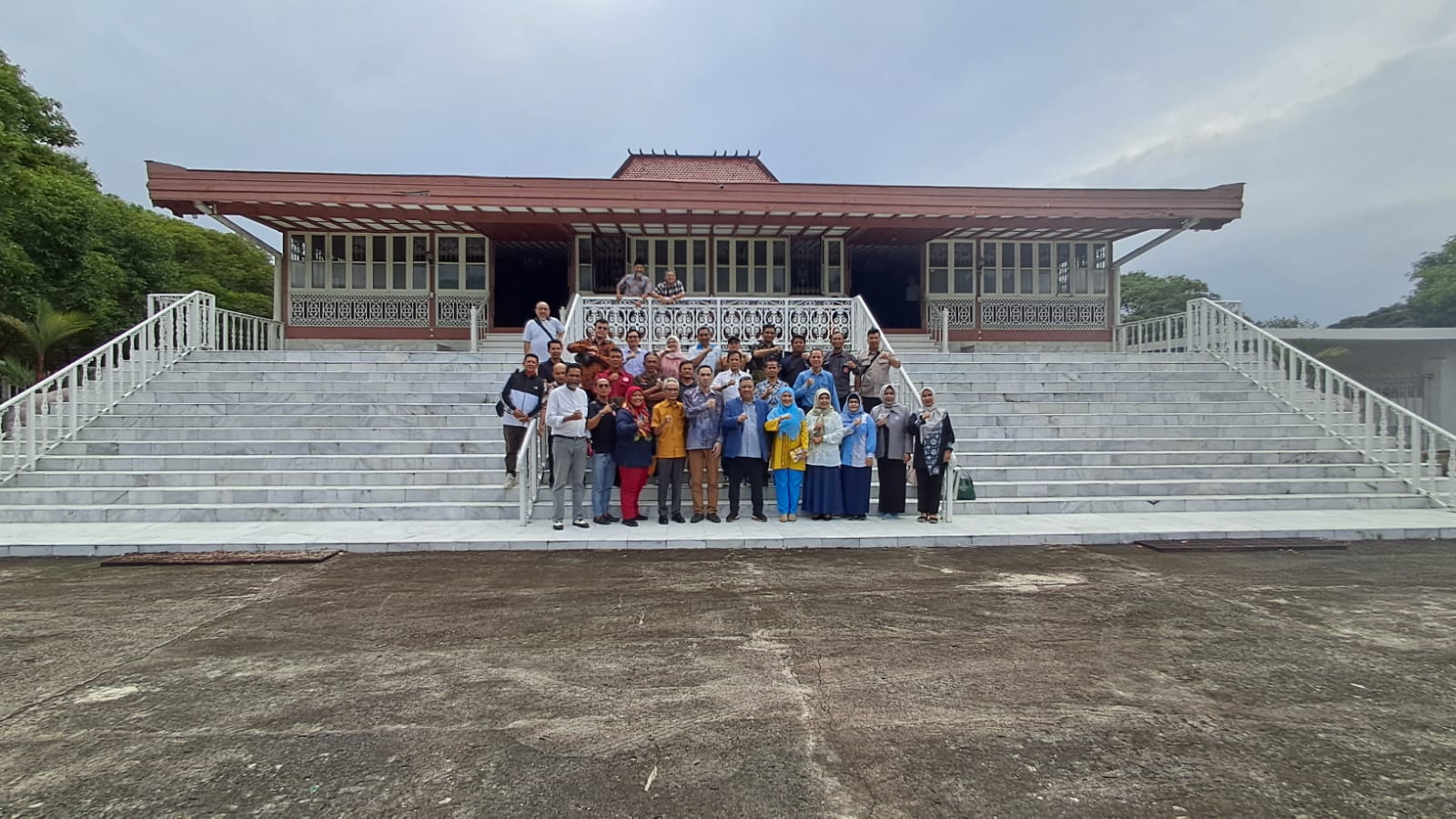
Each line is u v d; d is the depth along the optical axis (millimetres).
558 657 4188
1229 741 3193
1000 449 10109
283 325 15766
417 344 16188
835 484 8219
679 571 6207
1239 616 4992
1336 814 2646
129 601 5312
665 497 8031
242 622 4828
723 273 16578
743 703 3576
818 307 12703
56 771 2916
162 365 11086
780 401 8211
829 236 16656
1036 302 17094
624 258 16453
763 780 2861
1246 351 13969
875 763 2992
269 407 10258
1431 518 8430
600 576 6051
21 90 17484
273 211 13938
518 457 8477
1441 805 2693
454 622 4812
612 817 2609
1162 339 16062
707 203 14172
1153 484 9234
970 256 17109
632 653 4246
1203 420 11000
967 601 5344
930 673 3953
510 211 14227
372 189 13570
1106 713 3463
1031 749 3115
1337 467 9781
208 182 13234
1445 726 3334
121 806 2672
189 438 9617
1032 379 12102
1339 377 10648
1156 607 5199
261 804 2691
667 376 8984
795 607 5172
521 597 5418
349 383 10883
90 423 9750
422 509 8250
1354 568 6414
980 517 8516
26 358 15734
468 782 2844
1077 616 4969
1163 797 2746
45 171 16562
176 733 3240
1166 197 14789
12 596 5434
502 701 3590
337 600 5344
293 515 8172
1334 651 4316
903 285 20219
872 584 5805
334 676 3895
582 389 8305
